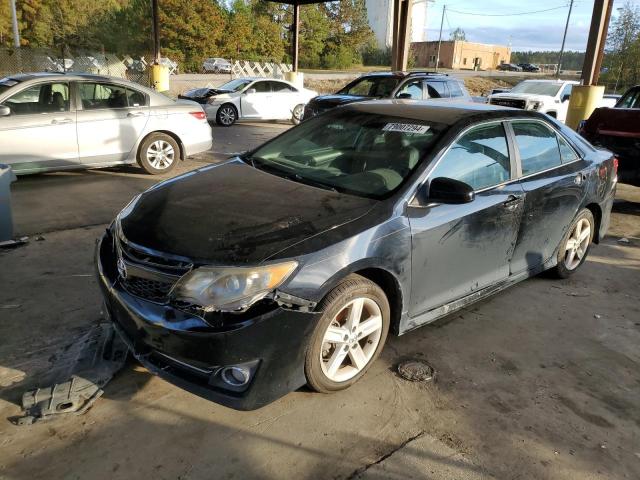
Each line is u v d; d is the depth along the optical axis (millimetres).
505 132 3951
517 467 2559
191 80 32406
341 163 3615
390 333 3562
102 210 6227
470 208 3471
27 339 3373
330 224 2848
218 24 45469
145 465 2436
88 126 7367
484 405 3012
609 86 40875
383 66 74750
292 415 2824
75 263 4621
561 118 16422
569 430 2850
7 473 2340
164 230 2797
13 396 2836
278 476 2420
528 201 3953
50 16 39969
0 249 4852
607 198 5020
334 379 2943
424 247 3195
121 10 42406
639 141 7129
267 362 2568
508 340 3766
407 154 3457
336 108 4355
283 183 3424
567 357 3596
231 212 2947
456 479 2461
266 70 39656
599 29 11266
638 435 2852
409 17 14664
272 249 2602
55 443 2529
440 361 3432
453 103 4328
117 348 3229
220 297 2494
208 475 2402
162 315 2572
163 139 8125
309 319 2645
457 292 3604
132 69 23875
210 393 2574
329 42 68125
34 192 6902
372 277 3107
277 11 61625
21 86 6910
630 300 4574
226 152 10594
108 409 2783
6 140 6789
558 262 4652
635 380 3377
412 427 2789
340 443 2645
